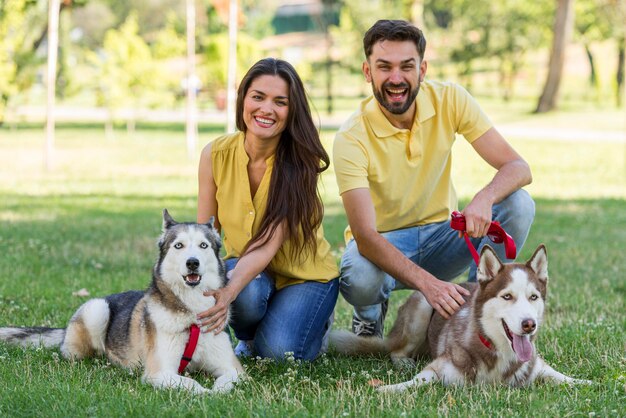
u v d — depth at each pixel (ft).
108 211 48.98
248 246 18.13
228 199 18.69
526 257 34.83
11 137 119.03
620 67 167.32
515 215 19.44
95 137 121.08
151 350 16.85
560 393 15.79
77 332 18.69
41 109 195.31
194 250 16.61
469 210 18.07
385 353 19.95
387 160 19.27
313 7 231.50
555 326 22.15
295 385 16.34
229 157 18.57
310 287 19.13
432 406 14.92
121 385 16.25
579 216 49.19
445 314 17.29
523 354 15.69
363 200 18.56
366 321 20.80
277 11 264.11
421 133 19.31
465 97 19.83
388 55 18.40
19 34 104.53
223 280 17.35
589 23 169.07
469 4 174.40
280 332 18.74
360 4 164.45
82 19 230.48
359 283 19.10
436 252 20.52
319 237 19.54
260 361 18.49
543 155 88.48
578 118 135.23
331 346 20.44
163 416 14.14
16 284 27.17
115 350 18.26
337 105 180.75
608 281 29.45
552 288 28.30
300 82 18.08
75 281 28.07
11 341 19.49
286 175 18.13
